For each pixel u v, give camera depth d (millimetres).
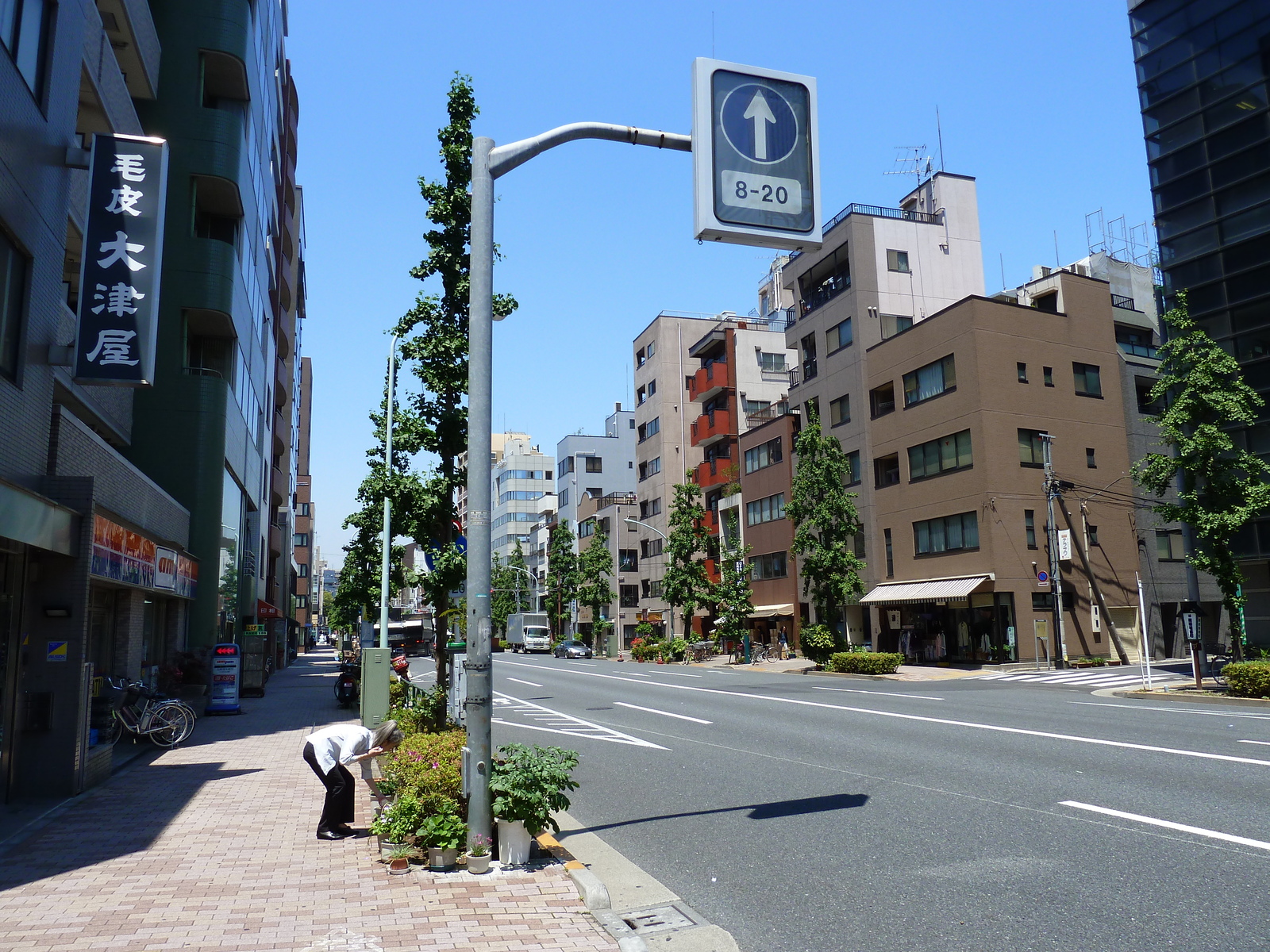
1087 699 19406
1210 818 7434
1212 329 27609
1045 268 43375
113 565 12219
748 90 6559
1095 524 34156
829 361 42125
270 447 41938
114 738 13570
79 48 12219
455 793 6723
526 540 112625
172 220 23031
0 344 9641
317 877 6203
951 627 33844
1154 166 29766
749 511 48562
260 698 25109
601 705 20797
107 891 5898
